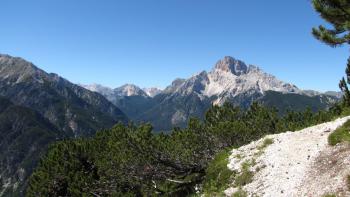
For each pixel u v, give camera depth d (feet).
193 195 99.45
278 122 138.92
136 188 132.05
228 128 119.65
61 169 148.66
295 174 71.72
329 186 60.70
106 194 134.31
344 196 55.88
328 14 63.36
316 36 65.36
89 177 136.67
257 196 72.23
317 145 79.25
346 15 62.69
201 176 118.42
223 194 82.33
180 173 126.11
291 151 82.89
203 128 125.80
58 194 150.10
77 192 134.82
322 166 68.54
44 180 150.00
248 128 122.42
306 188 64.64
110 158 132.87
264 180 76.95
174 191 123.13
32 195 153.99
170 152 122.93
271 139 95.66
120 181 129.08
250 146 98.78
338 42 62.23
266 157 86.28
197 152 121.49
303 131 93.56
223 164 96.78
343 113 106.22
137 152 124.57
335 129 80.59
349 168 61.93
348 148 68.85
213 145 120.78
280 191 68.85
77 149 152.15
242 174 85.40
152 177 127.24
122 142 128.98
